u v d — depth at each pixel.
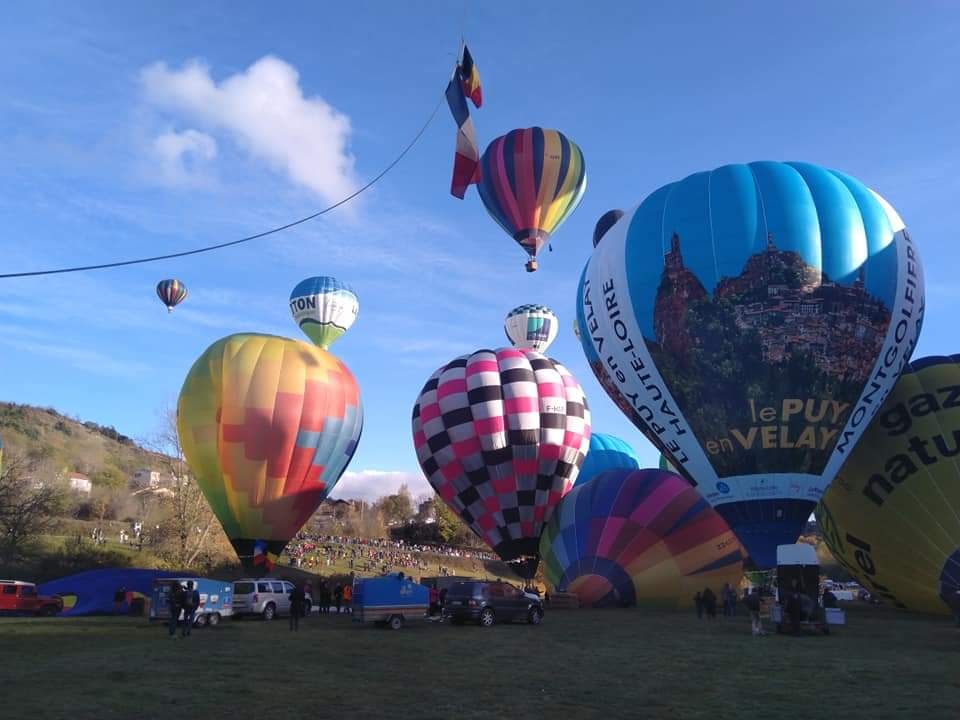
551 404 29.61
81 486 101.38
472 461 29.08
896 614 24.98
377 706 9.44
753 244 20.81
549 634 18.34
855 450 23.20
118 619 23.30
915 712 9.23
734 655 14.44
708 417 20.73
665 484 27.89
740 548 26.53
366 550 62.41
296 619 19.12
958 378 22.84
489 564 66.81
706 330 20.81
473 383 29.62
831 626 20.11
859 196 21.64
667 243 21.80
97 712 8.91
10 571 37.34
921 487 21.89
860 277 20.62
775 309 20.34
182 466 39.97
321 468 27.48
